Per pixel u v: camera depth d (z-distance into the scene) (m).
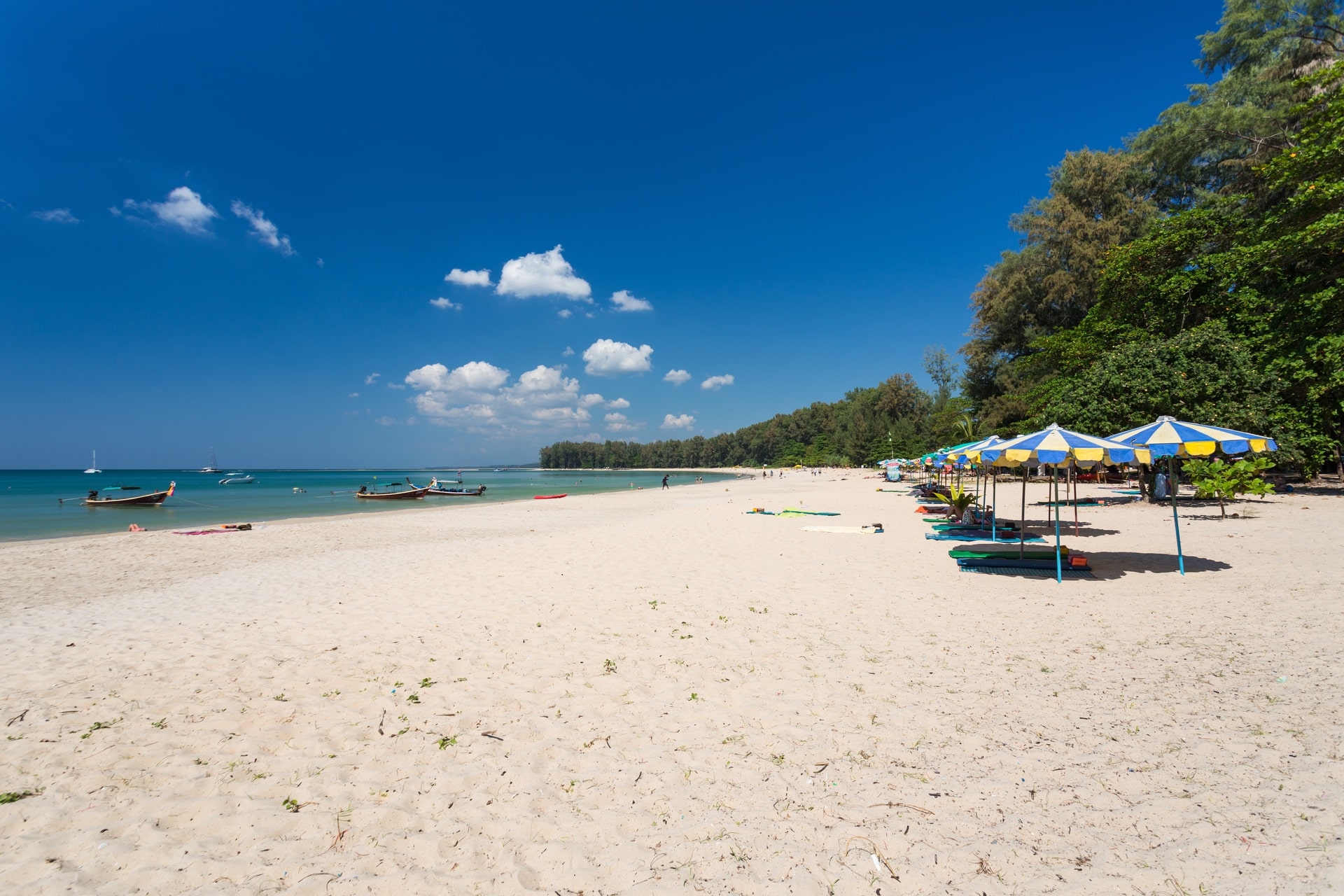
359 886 2.81
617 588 9.42
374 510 31.50
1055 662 5.48
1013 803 3.29
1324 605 6.79
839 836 3.08
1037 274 35.81
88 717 4.84
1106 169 32.97
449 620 7.69
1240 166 27.23
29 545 16.47
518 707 4.90
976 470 16.69
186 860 3.03
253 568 12.36
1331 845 2.78
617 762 3.95
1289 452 17.48
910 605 7.87
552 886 2.79
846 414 121.38
